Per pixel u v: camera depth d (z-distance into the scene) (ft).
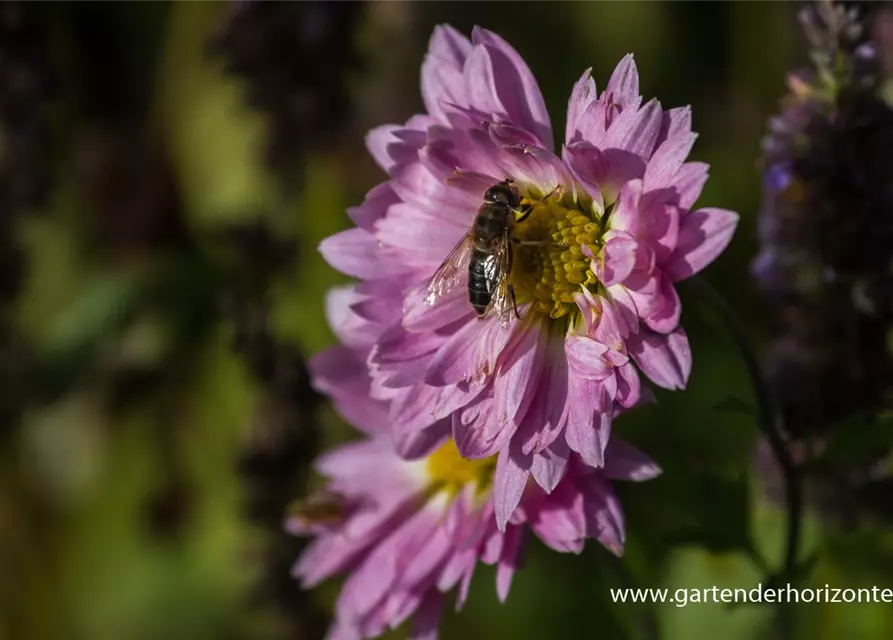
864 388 0.99
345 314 1.01
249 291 1.12
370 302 0.96
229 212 1.26
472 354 0.95
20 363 1.17
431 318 0.95
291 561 1.10
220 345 1.24
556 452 0.93
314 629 1.12
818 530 1.03
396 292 0.96
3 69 1.13
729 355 1.22
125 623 1.26
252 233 1.13
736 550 0.98
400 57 1.23
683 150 0.91
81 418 1.27
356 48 1.14
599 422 0.92
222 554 1.26
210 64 1.26
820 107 0.97
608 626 1.19
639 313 0.92
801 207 0.98
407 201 0.96
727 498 0.98
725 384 1.21
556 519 0.94
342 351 1.01
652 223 0.91
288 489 1.09
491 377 0.95
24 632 1.26
